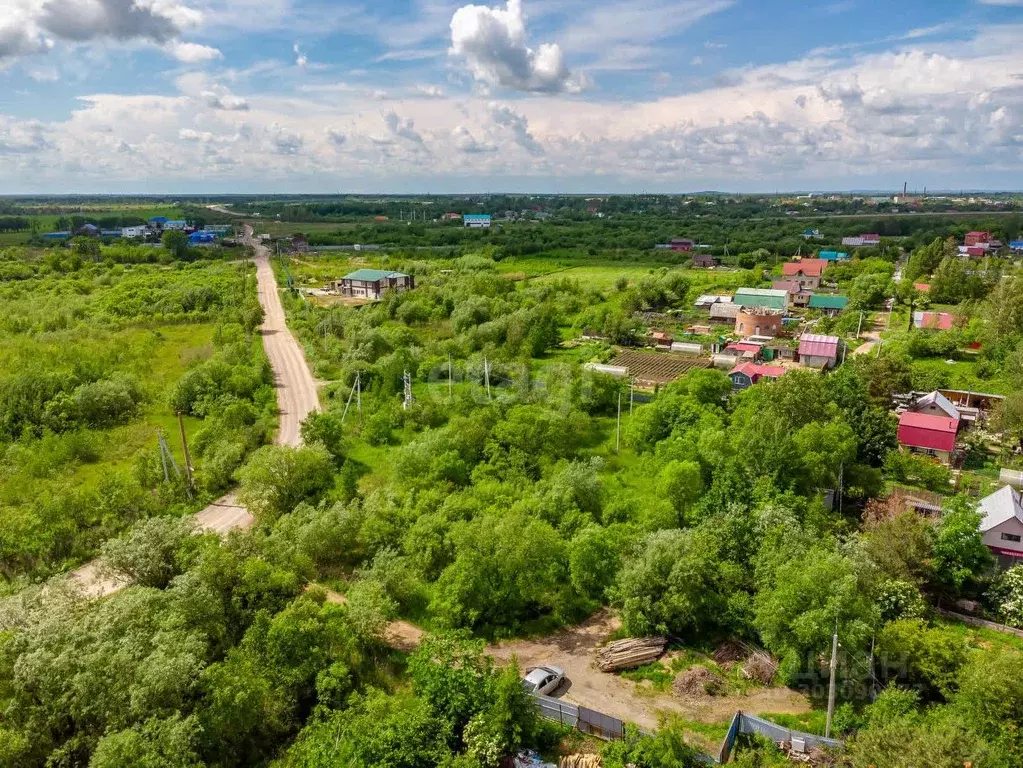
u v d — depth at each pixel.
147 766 27.41
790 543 39.69
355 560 47.81
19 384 74.94
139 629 34.53
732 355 95.88
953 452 61.44
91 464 66.12
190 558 41.38
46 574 47.16
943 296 129.88
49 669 30.81
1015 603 39.59
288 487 55.25
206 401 78.81
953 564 41.31
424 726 30.33
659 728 30.12
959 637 35.06
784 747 30.45
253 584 39.38
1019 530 43.50
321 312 123.06
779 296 125.12
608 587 40.72
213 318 122.38
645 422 63.94
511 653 38.59
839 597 32.81
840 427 53.16
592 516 49.50
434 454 58.34
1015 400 64.31
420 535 45.00
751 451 50.22
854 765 27.42
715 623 39.84
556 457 61.09
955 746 26.00
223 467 61.97
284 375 94.81
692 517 47.97
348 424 75.38
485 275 139.88
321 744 30.28
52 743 30.17
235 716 31.17
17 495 57.88
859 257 183.50
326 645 36.28
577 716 32.16
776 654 35.50
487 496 52.00
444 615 39.81
